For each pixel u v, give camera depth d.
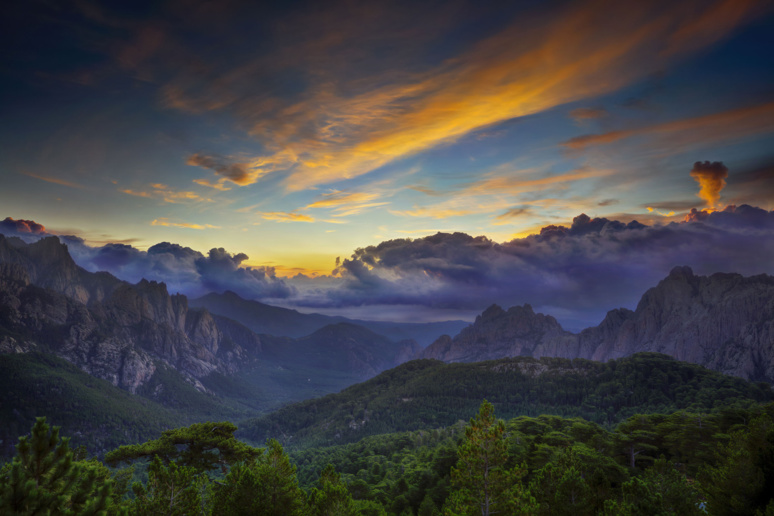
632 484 42.41
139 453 50.38
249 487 37.62
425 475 103.81
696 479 53.72
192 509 37.62
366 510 72.94
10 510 17.69
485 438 41.62
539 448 89.44
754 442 54.88
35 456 19.58
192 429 53.50
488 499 40.56
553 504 44.25
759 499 42.00
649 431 96.25
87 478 20.48
